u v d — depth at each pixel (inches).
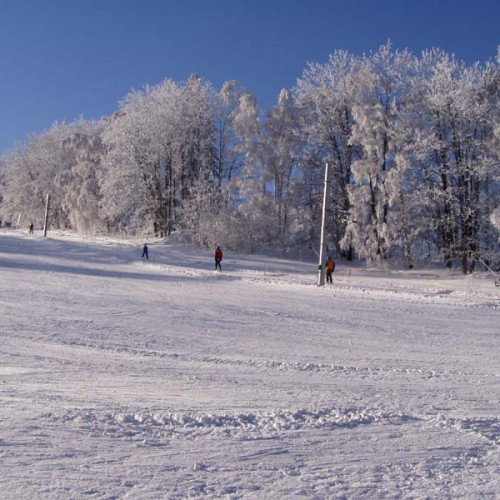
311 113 2279.8
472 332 754.2
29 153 3676.2
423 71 2028.8
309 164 2278.5
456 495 195.2
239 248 2220.7
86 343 562.6
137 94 2696.9
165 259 1878.7
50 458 211.5
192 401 324.2
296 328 735.7
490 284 1460.4
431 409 323.6
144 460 215.6
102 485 189.0
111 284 1212.5
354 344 627.5
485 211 1791.3
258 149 2237.9
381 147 1920.5
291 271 1699.1
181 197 2576.3
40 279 1251.2
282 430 264.2
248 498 185.3
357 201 1919.3
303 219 2258.9
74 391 341.7
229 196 2303.2
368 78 2057.1
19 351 504.1
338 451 238.2
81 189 2920.8
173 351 537.6
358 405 325.7
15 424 250.8
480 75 1897.1
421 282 1494.8
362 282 1459.2
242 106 2265.0
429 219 1873.8
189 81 2687.0
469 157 1843.0
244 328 718.5
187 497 183.5
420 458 233.3
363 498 189.8
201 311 864.3
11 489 181.9
